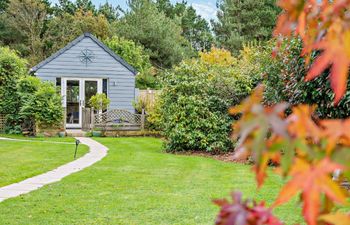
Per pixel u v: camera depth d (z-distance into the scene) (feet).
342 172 2.38
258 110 2.35
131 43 76.79
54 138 43.14
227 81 32.63
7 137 42.06
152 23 85.81
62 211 13.97
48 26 86.43
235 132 2.52
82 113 51.13
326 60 2.33
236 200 2.63
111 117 49.16
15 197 15.93
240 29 82.94
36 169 22.75
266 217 2.41
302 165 2.21
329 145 2.17
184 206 14.49
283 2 2.95
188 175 21.03
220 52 54.29
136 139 44.06
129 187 17.84
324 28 2.64
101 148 34.12
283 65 22.12
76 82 51.60
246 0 83.25
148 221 12.82
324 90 17.80
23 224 12.55
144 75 73.26
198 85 32.86
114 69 52.60
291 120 2.33
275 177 19.44
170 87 33.60
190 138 31.94
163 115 35.32
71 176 20.48
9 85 45.37
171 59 85.66
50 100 45.21
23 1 83.97
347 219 2.19
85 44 51.55
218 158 29.32
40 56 82.23
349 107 16.78
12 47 82.89
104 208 14.34
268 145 2.29
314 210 2.14
